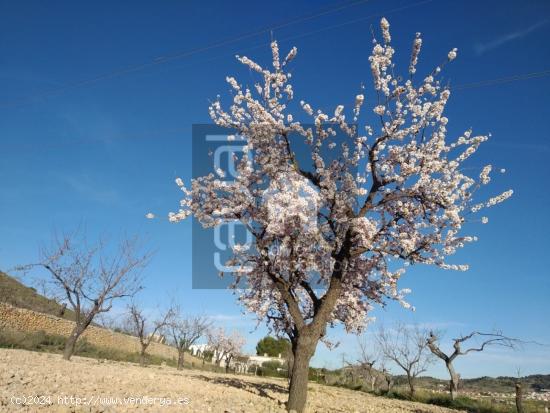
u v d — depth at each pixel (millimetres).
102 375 14383
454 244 12602
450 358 28281
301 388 12047
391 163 12164
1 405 8055
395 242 12641
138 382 13969
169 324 32781
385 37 11539
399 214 12750
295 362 12336
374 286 14297
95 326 40750
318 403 17062
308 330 12422
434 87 11594
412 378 30516
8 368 12336
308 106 12602
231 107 13062
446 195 11914
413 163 11742
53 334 33031
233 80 12523
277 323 19047
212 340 49281
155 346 44906
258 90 12859
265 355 64000
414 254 12531
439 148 11594
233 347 49000
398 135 11766
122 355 34750
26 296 39312
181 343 32719
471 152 11852
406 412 17828
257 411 11031
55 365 15406
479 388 49969
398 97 11688
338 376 40531
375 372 36719
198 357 55312
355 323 17500
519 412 23219
